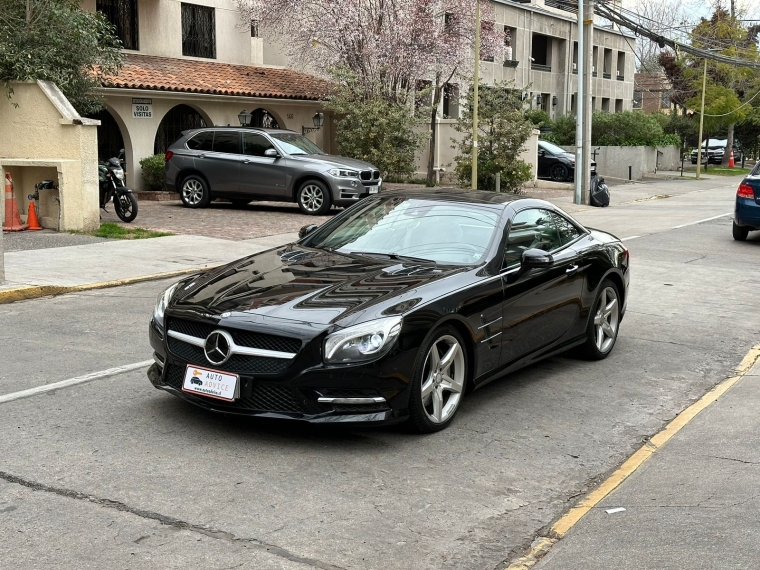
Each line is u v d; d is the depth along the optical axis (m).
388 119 24.55
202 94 22.73
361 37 25.25
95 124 14.47
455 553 3.90
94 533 3.94
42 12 15.07
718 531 4.14
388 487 4.63
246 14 26.06
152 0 23.94
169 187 19.83
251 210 19.47
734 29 50.78
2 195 14.31
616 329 7.90
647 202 27.53
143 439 5.20
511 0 40.34
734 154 59.88
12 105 14.68
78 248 12.89
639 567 3.77
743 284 11.72
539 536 4.13
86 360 6.97
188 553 3.77
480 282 5.86
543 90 43.84
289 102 25.61
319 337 4.95
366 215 6.95
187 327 5.35
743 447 5.43
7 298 9.35
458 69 28.33
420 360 5.27
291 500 4.39
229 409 5.11
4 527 3.97
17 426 5.37
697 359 7.86
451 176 28.75
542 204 7.17
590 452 5.37
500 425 5.80
